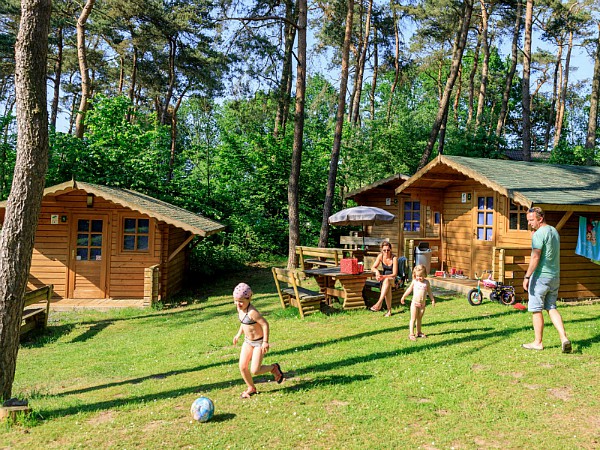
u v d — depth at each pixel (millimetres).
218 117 28344
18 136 5820
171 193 21078
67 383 6992
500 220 12953
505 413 4777
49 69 33469
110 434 4637
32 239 5875
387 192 19234
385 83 45906
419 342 7461
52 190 13008
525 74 23047
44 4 5840
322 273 10344
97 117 19391
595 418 4621
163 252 14148
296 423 4695
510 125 57156
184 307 13133
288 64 23250
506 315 9211
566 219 10906
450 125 28375
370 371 6148
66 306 12883
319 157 24422
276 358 6992
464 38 20500
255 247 22203
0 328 5637
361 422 4680
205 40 26234
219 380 6176
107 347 9125
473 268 13945
